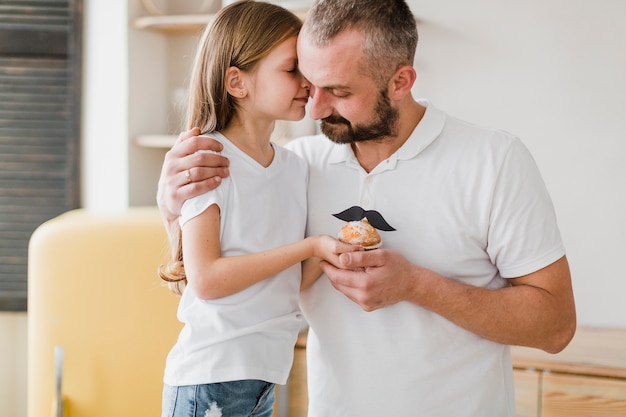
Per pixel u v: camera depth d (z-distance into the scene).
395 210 1.61
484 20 2.84
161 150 3.12
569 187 2.84
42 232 2.52
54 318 2.49
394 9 1.52
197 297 1.54
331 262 1.51
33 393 2.52
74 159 3.08
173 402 1.60
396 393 1.60
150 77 3.06
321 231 1.67
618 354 2.51
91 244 2.48
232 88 1.62
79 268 2.48
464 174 1.59
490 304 1.54
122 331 2.48
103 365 2.49
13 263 3.12
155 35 3.07
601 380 2.38
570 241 2.86
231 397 1.57
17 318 3.17
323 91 1.52
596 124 2.80
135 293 2.47
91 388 2.49
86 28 3.04
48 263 2.49
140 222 2.49
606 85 2.78
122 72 2.96
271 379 1.60
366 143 1.63
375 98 1.52
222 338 1.55
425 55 2.89
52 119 3.09
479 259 1.62
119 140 2.98
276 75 1.60
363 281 1.49
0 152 3.11
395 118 1.57
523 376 2.44
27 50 3.06
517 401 2.46
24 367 3.18
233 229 1.57
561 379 2.41
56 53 3.06
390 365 1.60
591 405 2.39
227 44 1.61
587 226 2.84
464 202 1.58
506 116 2.86
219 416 1.57
